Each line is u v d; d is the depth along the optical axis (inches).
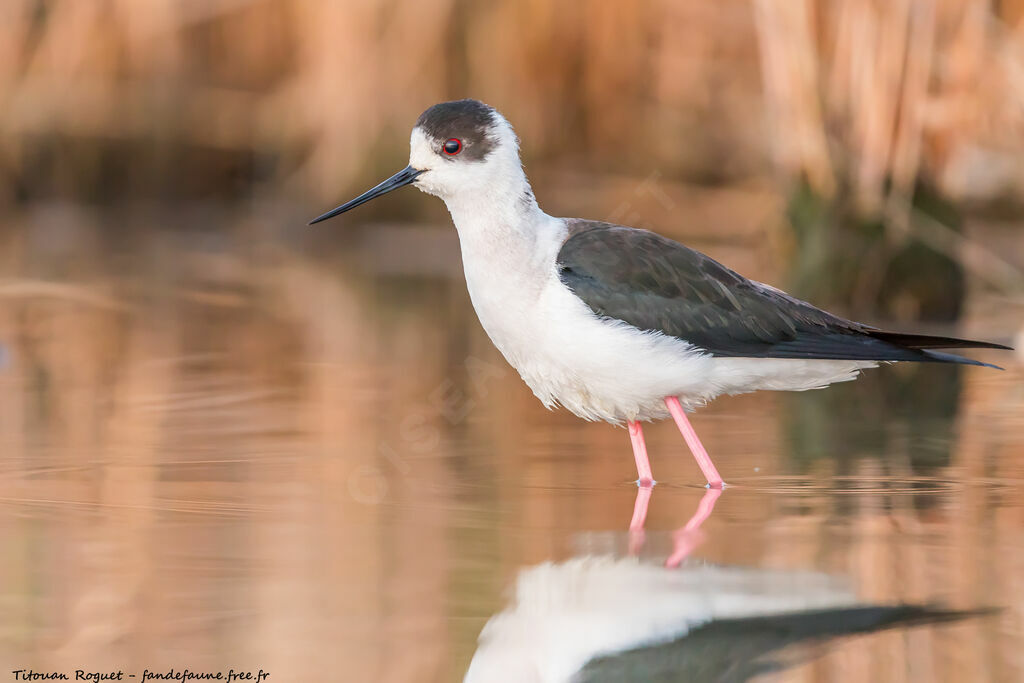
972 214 729.6
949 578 268.5
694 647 236.4
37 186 911.7
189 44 892.6
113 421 417.1
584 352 358.9
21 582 265.1
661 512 321.1
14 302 636.1
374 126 826.8
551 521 312.8
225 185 909.8
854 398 474.6
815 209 624.4
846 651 233.3
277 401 454.0
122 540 292.2
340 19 807.7
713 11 794.8
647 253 366.6
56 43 889.5
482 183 369.1
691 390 365.4
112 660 228.5
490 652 233.1
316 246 834.2
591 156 814.5
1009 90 608.7
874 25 605.9
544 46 796.0
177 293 674.2
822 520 312.8
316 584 265.6
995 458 372.8
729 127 817.5
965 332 577.0
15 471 352.2
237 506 322.3
